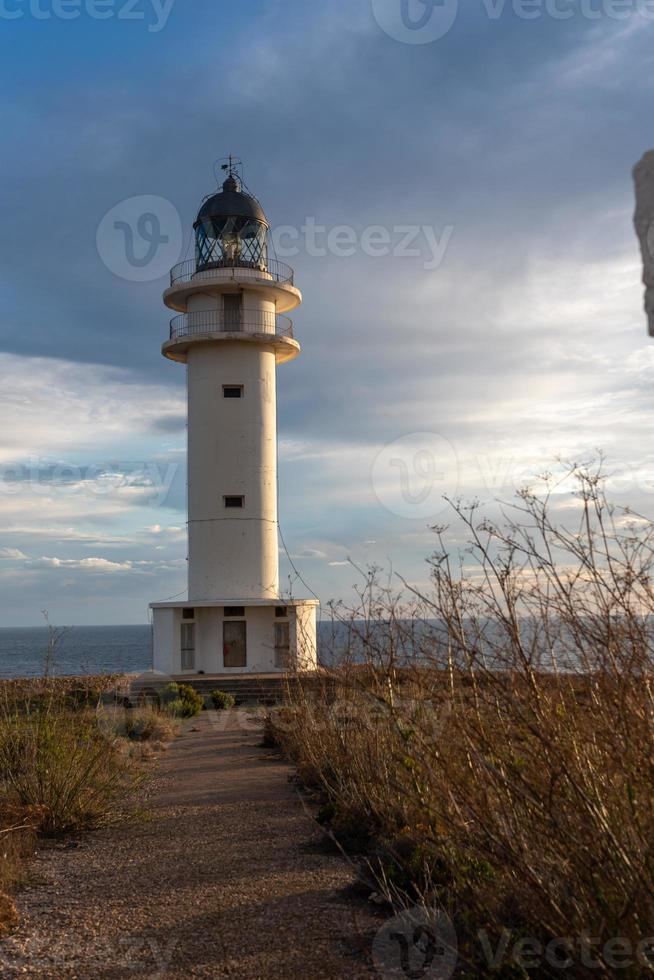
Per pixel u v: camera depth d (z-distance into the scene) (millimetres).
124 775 13938
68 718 13578
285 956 6098
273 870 8609
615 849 4469
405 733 6230
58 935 6816
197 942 6512
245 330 38562
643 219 3143
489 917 5418
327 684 13656
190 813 11984
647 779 4414
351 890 7574
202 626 37406
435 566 5621
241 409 38406
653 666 4578
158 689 28859
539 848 4887
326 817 10438
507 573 5180
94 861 9422
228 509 37906
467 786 5355
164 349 39344
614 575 4820
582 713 4871
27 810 10688
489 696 5230
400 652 7105
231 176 40500
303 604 36438
